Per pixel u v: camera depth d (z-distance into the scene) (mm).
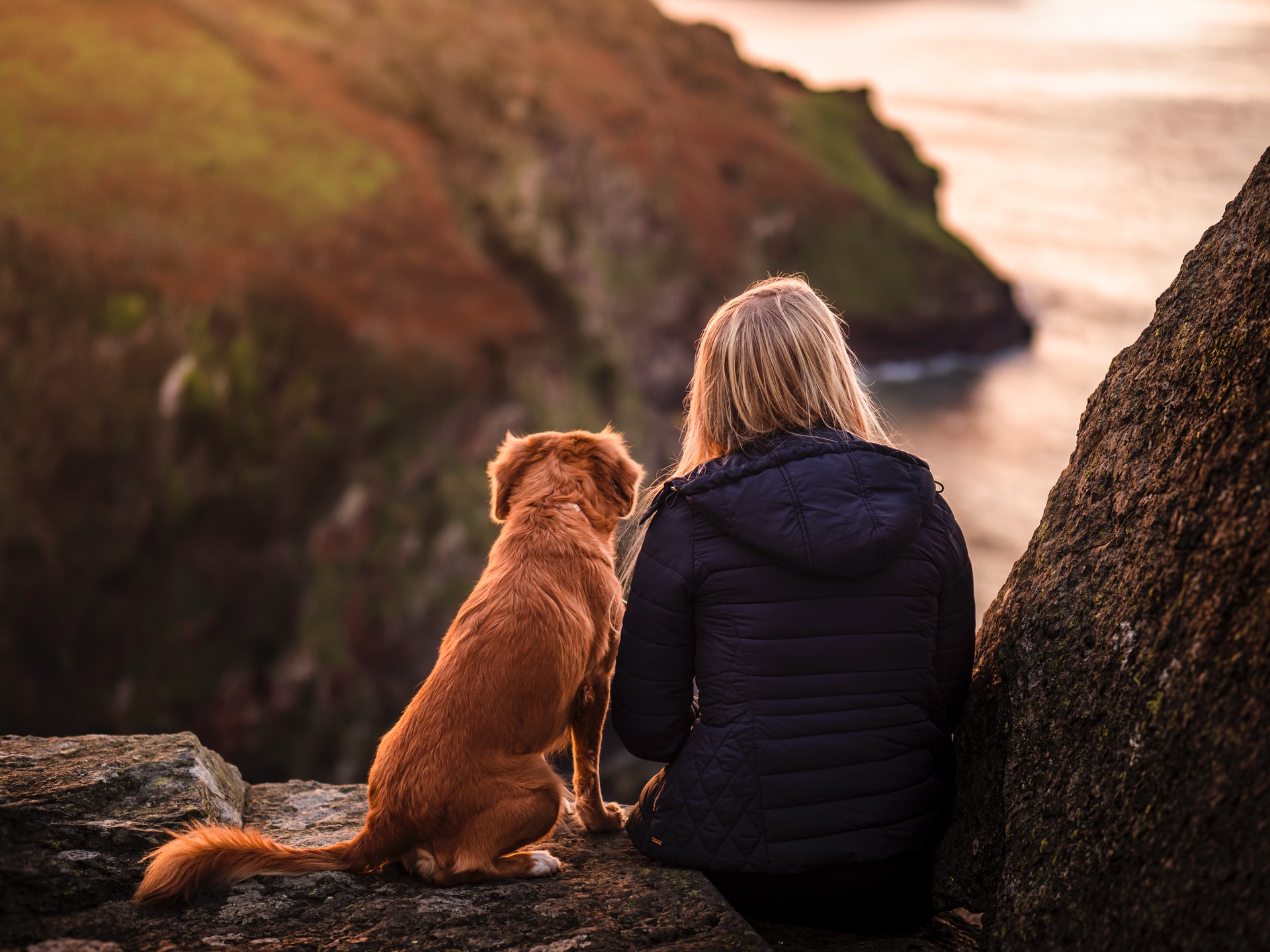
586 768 2928
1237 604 1790
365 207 40906
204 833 2338
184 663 31438
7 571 30547
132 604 31531
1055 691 2221
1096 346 81312
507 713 2471
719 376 2506
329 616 32656
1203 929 1559
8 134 36312
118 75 40812
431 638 33500
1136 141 195125
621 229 56062
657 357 55969
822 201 75312
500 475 3029
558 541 2734
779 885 2311
